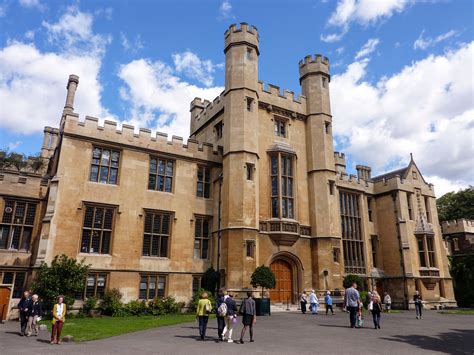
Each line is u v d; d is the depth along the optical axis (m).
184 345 9.39
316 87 26.84
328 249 23.27
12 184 17.81
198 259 21.19
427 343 10.34
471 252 33.94
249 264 19.95
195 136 28.83
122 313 17.53
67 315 16.67
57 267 16.16
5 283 16.86
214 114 25.83
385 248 30.00
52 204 17.56
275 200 23.25
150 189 20.69
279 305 21.69
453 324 15.38
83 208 18.50
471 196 44.69
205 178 22.88
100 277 18.25
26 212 18.03
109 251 18.77
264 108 24.83
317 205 24.31
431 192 32.59
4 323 15.07
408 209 30.56
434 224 31.56
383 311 23.44
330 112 26.77
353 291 13.76
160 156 21.39
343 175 29.50
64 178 18.33
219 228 21.47
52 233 17.30
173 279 19.94
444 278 30.11
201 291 19.20
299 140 25.86
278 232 22.11
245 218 20.58
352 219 29.17
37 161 32.31
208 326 13.66
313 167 25.17
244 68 23.55
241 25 24.55
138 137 20.86
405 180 30.83
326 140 25.72
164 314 18.42
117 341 10.05
